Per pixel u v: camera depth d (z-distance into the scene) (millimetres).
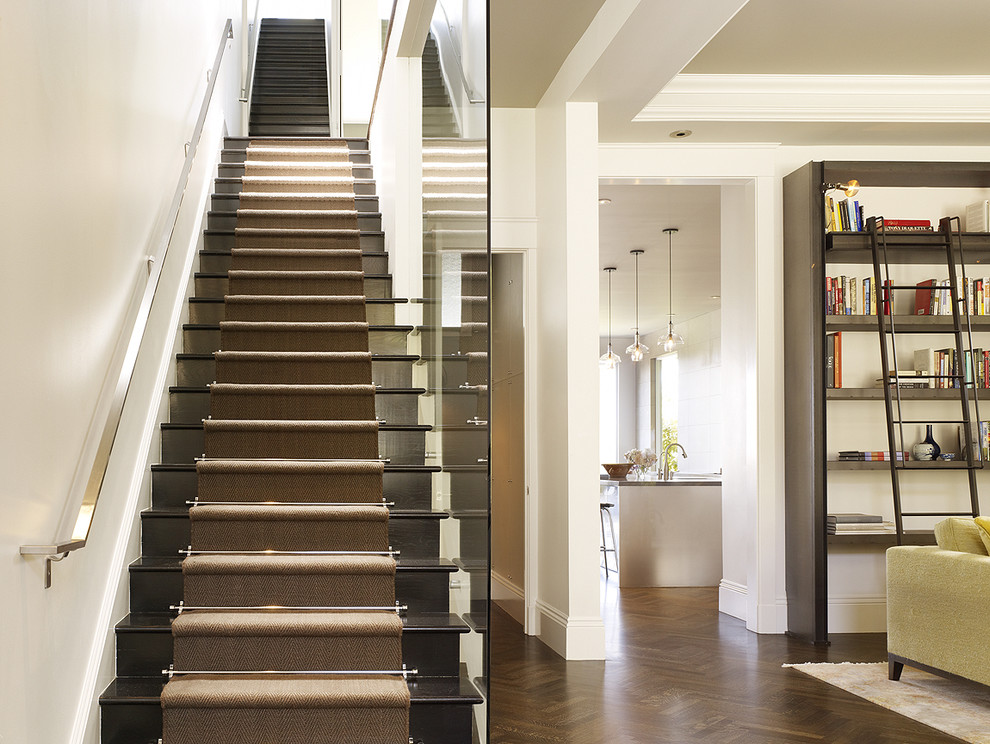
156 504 4199
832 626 6215
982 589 4191
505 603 7277
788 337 6207
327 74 9766
